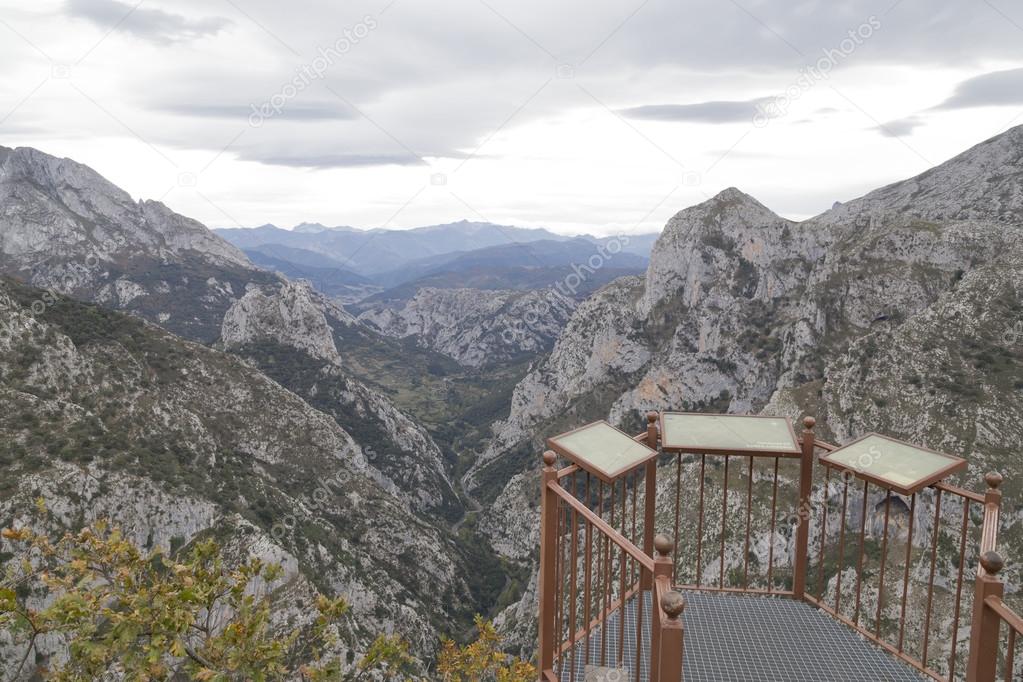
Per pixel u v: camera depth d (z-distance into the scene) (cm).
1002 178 13388
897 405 7275
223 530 5456
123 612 619
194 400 8800
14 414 5378
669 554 422
